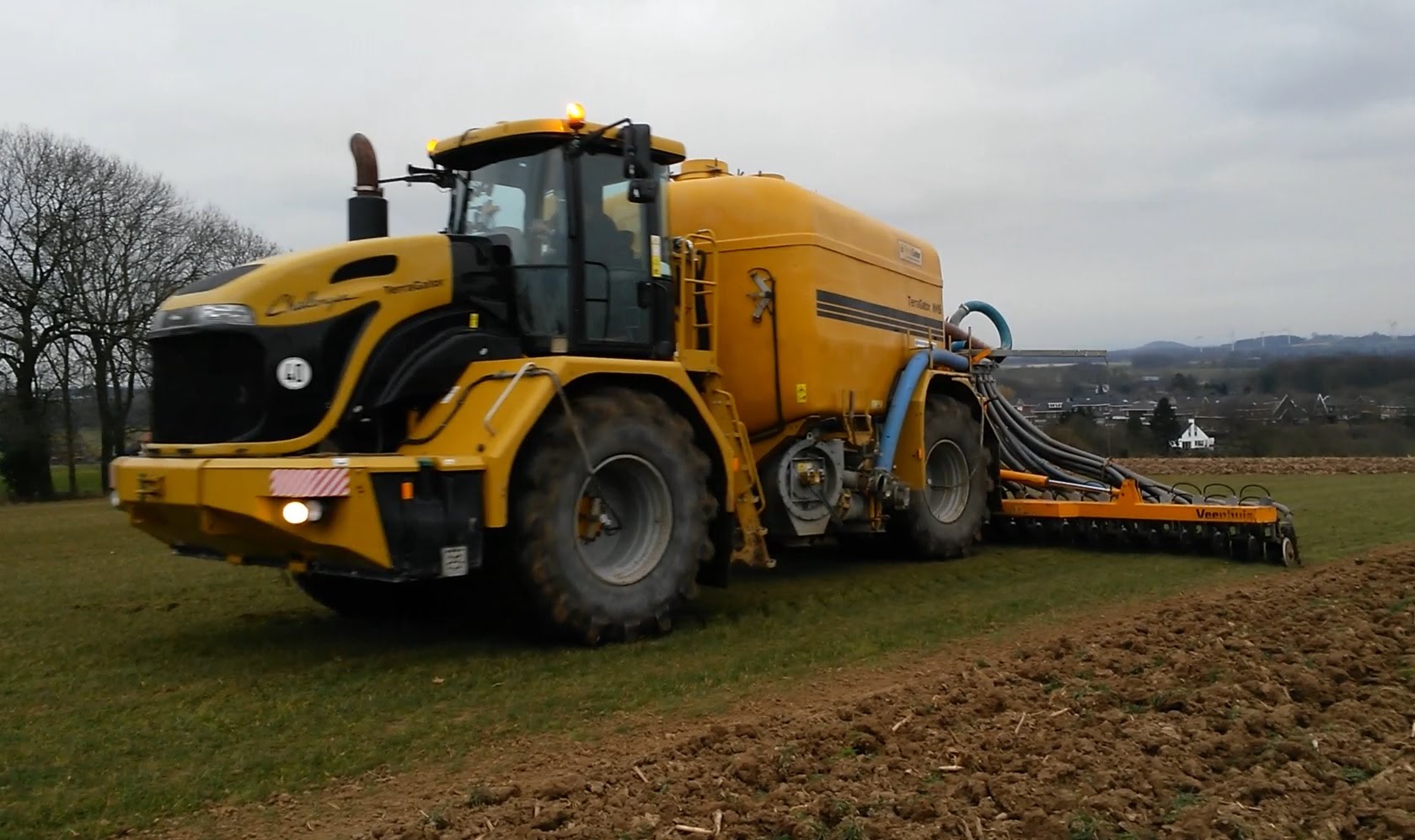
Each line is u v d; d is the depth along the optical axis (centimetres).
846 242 900
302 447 604
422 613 766
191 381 620
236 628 726
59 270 3006
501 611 666
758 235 848
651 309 718
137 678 588
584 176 686
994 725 467
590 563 648
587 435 638
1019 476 1149
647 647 650
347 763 452
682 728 494
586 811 381
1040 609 766
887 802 375
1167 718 470
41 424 2977
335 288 618
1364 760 411
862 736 445
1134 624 672
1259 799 379
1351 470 2683
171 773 443
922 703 500
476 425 611
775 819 361
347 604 756
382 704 536
